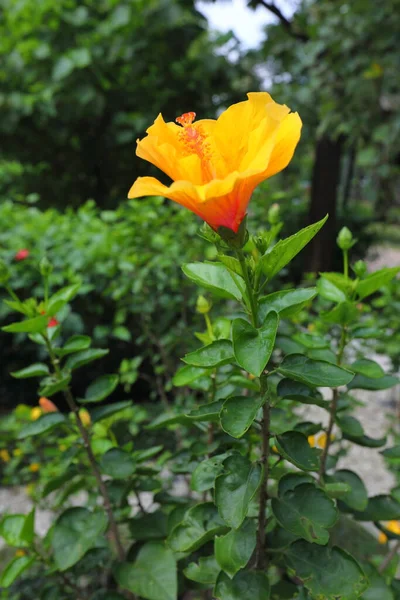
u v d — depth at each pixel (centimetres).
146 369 498
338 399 170
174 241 357
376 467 425
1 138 659
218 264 136
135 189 108
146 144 106
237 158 108
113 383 178
